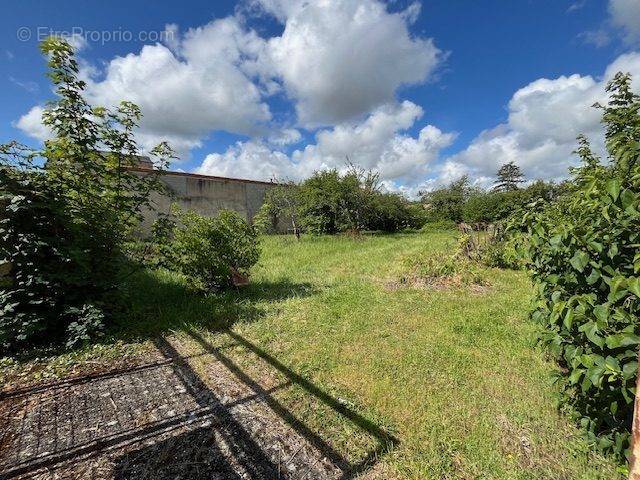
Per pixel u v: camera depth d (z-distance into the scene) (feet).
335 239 48.14
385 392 8.98
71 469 6.30
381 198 67.87
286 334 12.95
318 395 8.87
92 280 12.41
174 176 44.62
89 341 11.65
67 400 8.52
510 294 18.56
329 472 6.34
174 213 18.20
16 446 6.86
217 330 13.37
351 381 9.59
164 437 7.21
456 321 14.21
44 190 11.71
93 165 13.07
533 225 6.97
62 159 12.50
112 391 8.95
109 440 7.09
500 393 8.89
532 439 7.12
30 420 7.70
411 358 10.91
